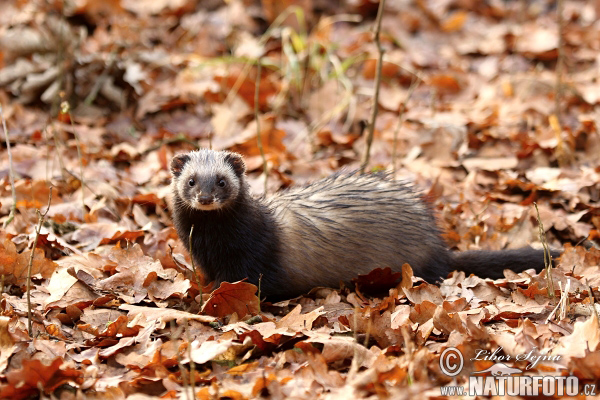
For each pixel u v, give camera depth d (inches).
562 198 511.5
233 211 391.5
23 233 439.8
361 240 414.0
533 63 762.2
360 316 340.2
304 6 804.0
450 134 605.3
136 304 371.2
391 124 650.8
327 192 430.6
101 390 289.0
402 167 584.1
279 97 684.1
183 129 640.4
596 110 639.8
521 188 530.9
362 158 591.5
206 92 678.5
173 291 378.6
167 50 774.5
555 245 468.1
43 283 383.2
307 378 294.8
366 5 836.6
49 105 639.1
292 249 407.5
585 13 856.9
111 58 655.8
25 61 651.5
